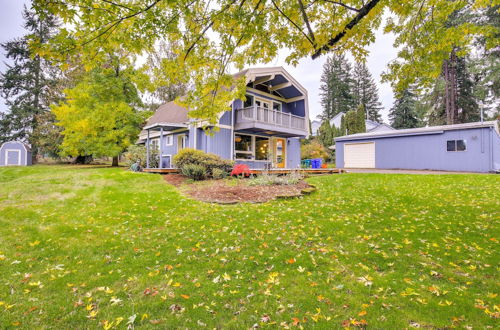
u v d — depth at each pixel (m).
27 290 2.93
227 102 5.90
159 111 21.06
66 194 7.90
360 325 2.34
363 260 3.66
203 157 11.62
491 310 2.50
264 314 2.53
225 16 3.63
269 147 16.75
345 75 49.09
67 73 21.70
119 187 9.09
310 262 3.61
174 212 6.16
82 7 2.91
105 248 4.16
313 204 6.84
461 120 27.66
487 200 6.60
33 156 23.19
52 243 4.31
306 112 16.94
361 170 16.44
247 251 4.02
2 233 4.69
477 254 3.76
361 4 3.92
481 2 3.88
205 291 2.94
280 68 14.93
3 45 23.02
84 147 15.50
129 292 2.93
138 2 3.10
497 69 20.17
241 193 8.14
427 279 3.13
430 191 8.06
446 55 4.34
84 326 2.37
